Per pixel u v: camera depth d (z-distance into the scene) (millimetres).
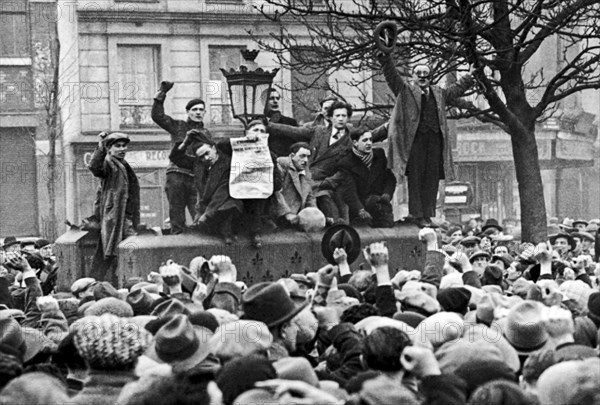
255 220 20875
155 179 53750
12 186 55031
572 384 8297
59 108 53344
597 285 17203
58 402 8289
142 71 54562
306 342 11406
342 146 22375
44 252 27781
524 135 29266
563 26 29438
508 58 29094
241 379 8164
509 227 44344
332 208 22125
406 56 29297
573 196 72125
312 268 21094
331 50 29953
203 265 14727
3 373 8625
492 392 7820
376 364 9055
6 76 55281
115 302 12555
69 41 54094
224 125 52844
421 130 22375
